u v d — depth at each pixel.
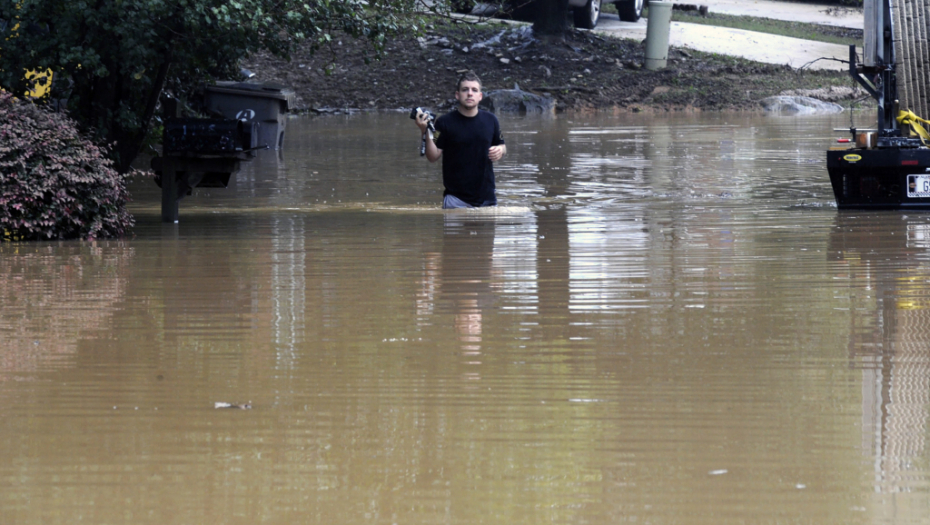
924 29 22.28
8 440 8.18
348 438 8.20
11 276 15.07
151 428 8.44
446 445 8.04
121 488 7.27
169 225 20.72
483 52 65.62
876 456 7.75
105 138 22.27
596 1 71.88
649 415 8.67
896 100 22.27
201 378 9.79
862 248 16.80
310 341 11.19
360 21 22.73
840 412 8.69
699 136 42.41
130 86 23.09
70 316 12.42
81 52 20.20
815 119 51.81
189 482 7.38
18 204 18.20
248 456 7.84
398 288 14.00
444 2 26.02
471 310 12.63
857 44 74.25
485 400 9.09
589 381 9.63
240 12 20.17
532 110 58.00
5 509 6.95
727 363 10.16
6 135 18.31
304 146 38.62
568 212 21.98
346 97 60.19
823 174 28.89
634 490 7.20
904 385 9.37
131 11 20.22
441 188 26.97
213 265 15.96
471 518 6.78
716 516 6.79
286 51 22.61
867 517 6.75
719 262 15.68
